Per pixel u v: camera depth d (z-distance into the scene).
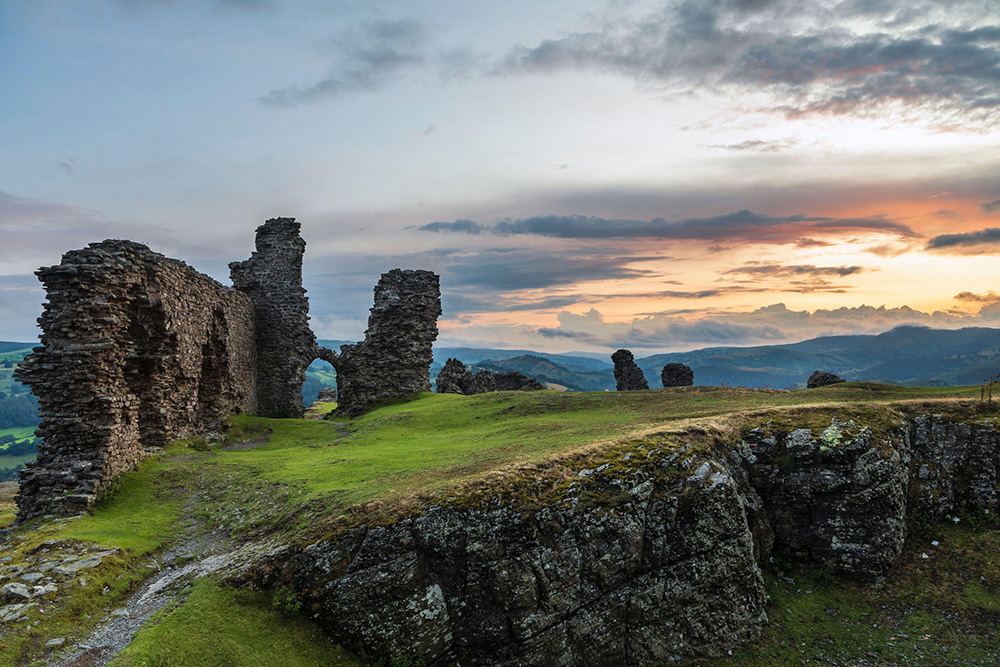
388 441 35.12
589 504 20.58
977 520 26.28
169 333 32.09
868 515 24.20
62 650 14.30
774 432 26.62
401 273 58.75
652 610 20.52
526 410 39.59
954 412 28.95
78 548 18.80
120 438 26.20
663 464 22.50
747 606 21.58
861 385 37.47
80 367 25.14
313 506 21.27
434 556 18.84
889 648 20.59
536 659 18.38
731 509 22.20
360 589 17.69
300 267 57.88
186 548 20.50
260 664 15.35
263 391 56.22
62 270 25.45
